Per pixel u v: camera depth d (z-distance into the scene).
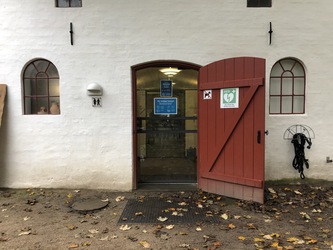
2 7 5.18
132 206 4.57
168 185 5.57
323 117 5.39
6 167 5.35
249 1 5.31
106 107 5.28
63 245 3.38
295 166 5.37
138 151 5.61
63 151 5.32
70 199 4.87
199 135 5.30
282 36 5.26
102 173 5.34
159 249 3.27
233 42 5.23
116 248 3.30
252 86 4.56
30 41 5.22
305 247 3.29
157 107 5.55
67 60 5.24
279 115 5.38
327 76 5.34
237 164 4.81
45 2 5.18
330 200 4.69
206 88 5.11
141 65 5.29
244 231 3.69
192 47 5.23
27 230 3.76
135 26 5.21
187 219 4.07
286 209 4.38
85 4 5.18
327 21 5.27
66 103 5.27
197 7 5.19
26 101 5.41
